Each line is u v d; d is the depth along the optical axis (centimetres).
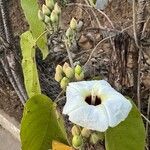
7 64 42
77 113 24
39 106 29
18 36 47
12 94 45
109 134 28
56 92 42
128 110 25
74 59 43
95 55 42
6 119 44
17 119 43
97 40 44
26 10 33
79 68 28
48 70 44
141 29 33
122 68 31
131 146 29
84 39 44
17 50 44
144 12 34
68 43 30
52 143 29
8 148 42
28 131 29
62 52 44
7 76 43
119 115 24
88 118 24
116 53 31
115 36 31
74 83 26
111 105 25
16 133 42
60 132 30
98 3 32
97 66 41
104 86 26
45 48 33
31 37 32
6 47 41
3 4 42
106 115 24
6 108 44
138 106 33
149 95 38
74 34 30
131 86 33
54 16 29
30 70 32
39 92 32
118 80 32
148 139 36
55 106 29
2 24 42
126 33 31
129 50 31
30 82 32
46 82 43
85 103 25
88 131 27
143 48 34
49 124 29
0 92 45
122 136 28
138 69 32
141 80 40
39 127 29
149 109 36
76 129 27
